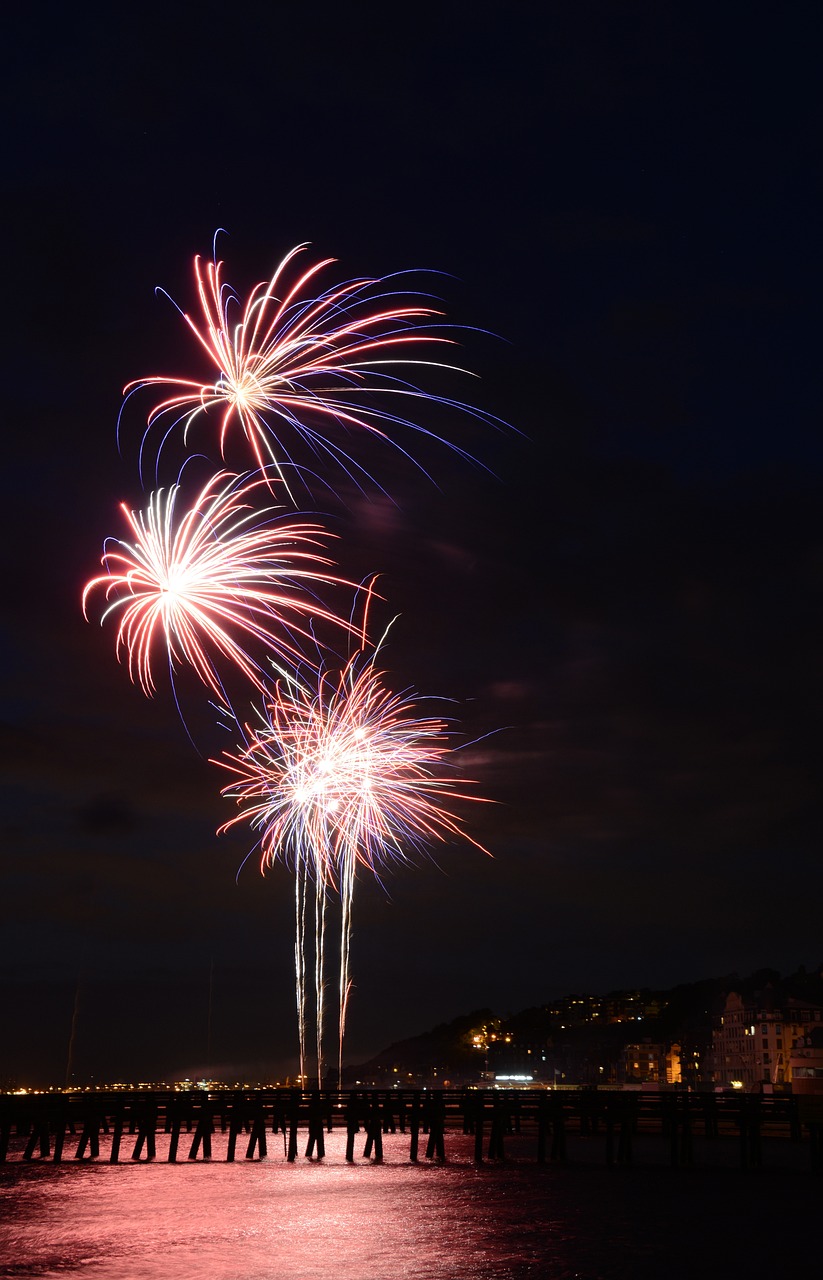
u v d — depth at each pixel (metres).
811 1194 59.34
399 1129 116.81
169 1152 82.50
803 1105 67.88
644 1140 99.00
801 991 199.38
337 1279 40.09
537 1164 76.44
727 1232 48.16
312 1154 86.81
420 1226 50.91
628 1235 47.72
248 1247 46.41
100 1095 80.50
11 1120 78.19
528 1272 40.91
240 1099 81.31
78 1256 44.72
